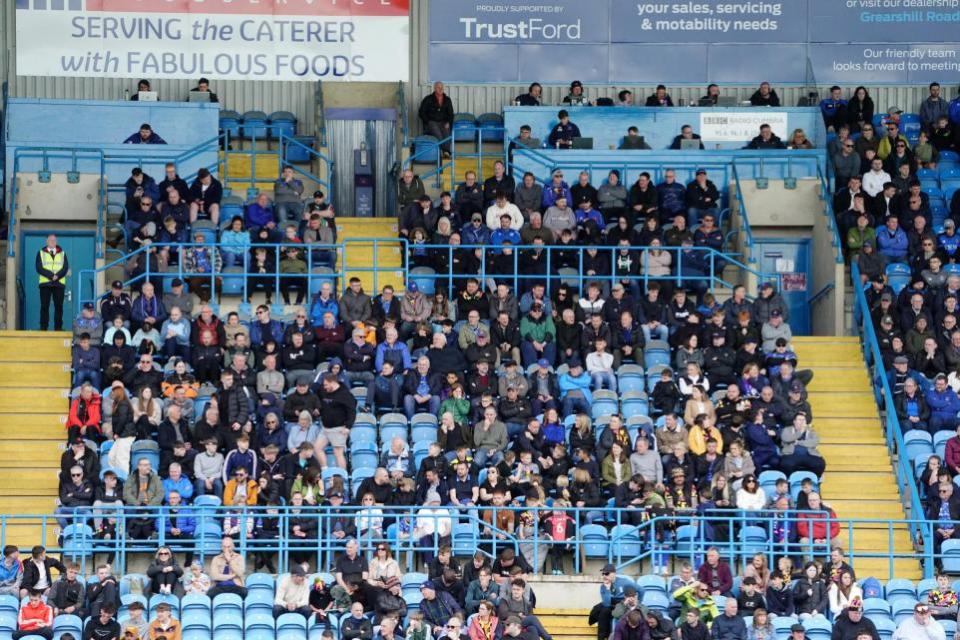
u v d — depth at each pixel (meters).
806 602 91.94
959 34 134.25
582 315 112.50
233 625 88.81
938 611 91.62
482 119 132.62
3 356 109.50
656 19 133.88
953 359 110.50
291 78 132.12
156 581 90.56
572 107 130.12
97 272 115.81
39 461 103.44
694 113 130.50
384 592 89.19
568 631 92.31
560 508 94.88
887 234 120.69
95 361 106.56
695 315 110.69
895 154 127.56
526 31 133.62
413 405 105.75
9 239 118.19
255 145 130.38
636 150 127.56
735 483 99.75
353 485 100.00
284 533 95.75
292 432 101.06
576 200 122.44
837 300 119.50
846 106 130.88
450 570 91.06
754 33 134.12
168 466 98.88
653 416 106.50
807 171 126.81
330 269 116.88
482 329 110.38
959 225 122.44
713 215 123.12
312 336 108.00
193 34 131.38
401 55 133.00
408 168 124.00
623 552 96.75
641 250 118.62
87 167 124.44
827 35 134.25
